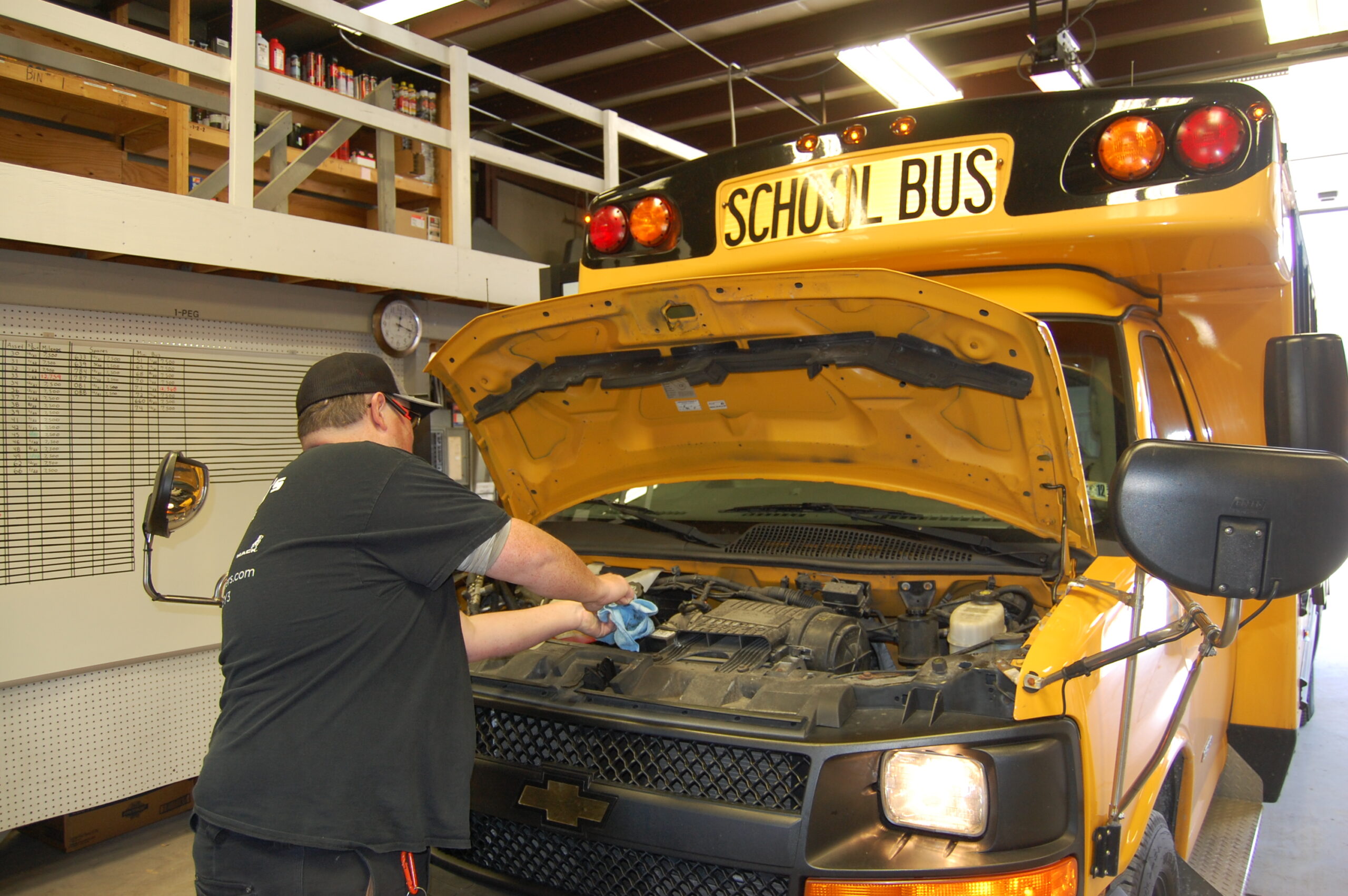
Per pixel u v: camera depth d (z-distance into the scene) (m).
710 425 2.87
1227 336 3.18
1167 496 1.76
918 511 2.78
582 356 2.78
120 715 4.65
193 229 4.49
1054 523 2.39
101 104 5.41
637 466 3.07
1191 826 2.89
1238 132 2.36
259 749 1.76
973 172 2.65
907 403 2.51
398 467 1.92
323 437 2.12
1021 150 2.59
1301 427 2.73
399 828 1.75
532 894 2.09
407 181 6.80
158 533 2.48
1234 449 1.77
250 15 4.72
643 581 2.69
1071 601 2.10
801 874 1.78
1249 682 3.84
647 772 1.99
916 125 2.74
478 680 2.25
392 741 1.78
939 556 2.53
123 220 4.21
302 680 1.79
